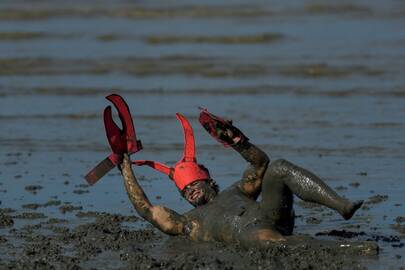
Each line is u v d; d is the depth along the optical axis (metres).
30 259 32.16
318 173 45.22
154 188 43.12
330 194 30.55
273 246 31.33
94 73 79.81
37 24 113.81
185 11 121.25
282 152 50.12
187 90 70.69
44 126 59.09
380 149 50.19
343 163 47.22
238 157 49.38
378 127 55.75
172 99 67.19
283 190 31.72
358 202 30.12
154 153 51.03
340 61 81.19
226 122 32.69
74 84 74.75
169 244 33.84
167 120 60.06
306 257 30.70
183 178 34.66
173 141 54.00
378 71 75.75
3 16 120.81
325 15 115.56
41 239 34.81
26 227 36.75
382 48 88.31
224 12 119.31
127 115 35.06
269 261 30.45
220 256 31.53
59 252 33.06
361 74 74.81
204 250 32.59
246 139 33.03
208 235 33.53
